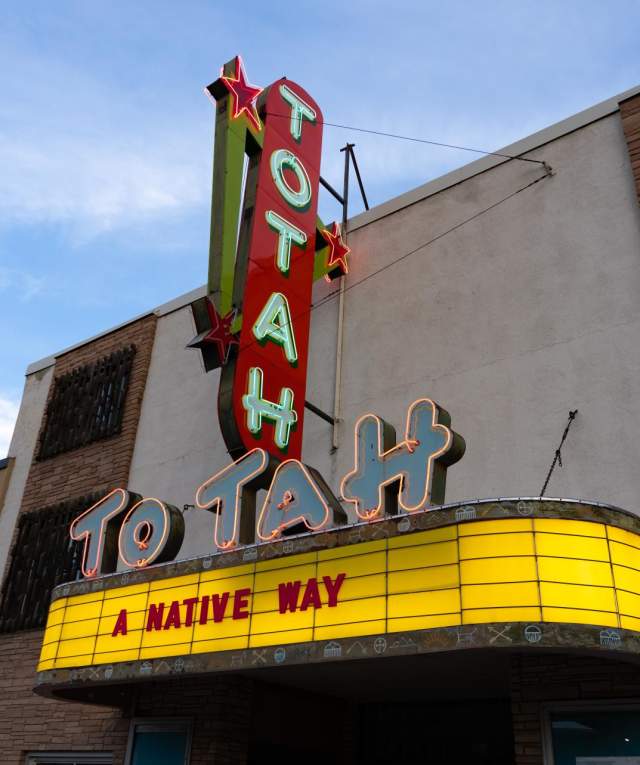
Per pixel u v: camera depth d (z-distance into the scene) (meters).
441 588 7.82
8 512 19.61
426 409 9.36
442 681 10.88
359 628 8.24
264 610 9.15
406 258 14.53
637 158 12.04
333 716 12.92
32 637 16.53
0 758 15.30
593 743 8.56
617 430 10.68
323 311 15.30
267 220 13.57
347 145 16.78
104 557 11.43
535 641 7.15
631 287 11.41
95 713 14.06
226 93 13.71
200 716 11.61
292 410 12.71
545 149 13.42
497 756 11.52
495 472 11.54
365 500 9.34
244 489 10.59
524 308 12.44
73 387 20.16
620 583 7.59
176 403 17.59
